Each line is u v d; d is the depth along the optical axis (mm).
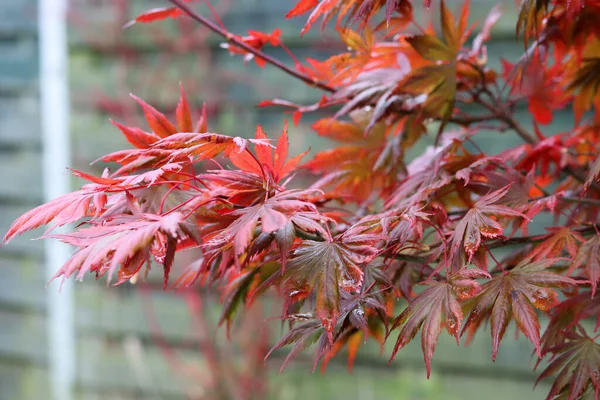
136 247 875
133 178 931
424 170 1079
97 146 2352
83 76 2369
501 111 1150
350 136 1151
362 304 955
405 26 1105
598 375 950
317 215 921
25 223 938
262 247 919
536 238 1012
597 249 969
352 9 1062
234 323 2227
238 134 2213
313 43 2098
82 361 2422
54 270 2432
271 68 2174
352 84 1107
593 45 1116
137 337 2361
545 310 922
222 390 2238
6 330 2562
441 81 1084
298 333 958
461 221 969
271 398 2199
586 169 1145
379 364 2096
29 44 2488
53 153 2404
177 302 2283
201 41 2238
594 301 987
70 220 937
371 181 1160
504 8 1842
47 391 2520
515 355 1917
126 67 2330
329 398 2143
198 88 2246
